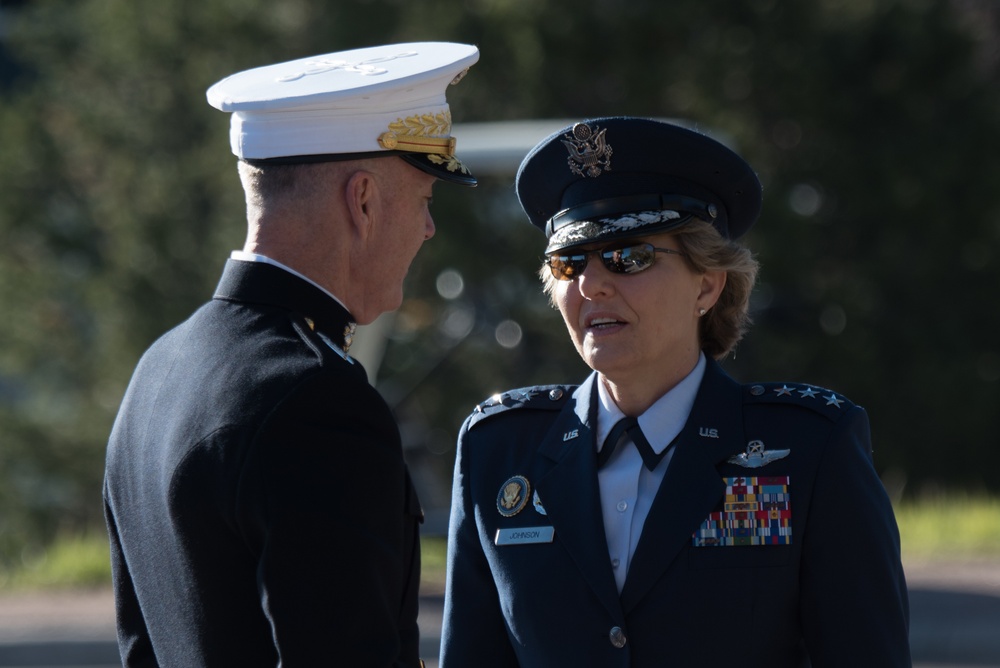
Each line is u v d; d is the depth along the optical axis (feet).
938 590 71.36
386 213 19.61
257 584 17.22
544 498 21.35
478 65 158.92
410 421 141.69
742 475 20.47
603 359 20.84
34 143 176.35
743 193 21.70
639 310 20.74
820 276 168.25
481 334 161.17
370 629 17.33
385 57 21.01
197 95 170.81
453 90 160.45
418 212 20.13
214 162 164.45
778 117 168.04
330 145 19.04
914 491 166.30
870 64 166.81
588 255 21.01
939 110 170.19
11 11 198.90
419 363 160.35
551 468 21.63
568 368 161.38
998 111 171.73
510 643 21.74
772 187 162.71
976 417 165.58
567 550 20.88
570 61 157.79
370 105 19.24
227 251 159.63
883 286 167.12
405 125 19.52
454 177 20.04
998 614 65.46
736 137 160.97
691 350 21.65
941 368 165.17
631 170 21.07
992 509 95.55
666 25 158.10
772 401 21.15
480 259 153.79
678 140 20.89
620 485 21.13
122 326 168.76
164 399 18.63
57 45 180.75
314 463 17.29
